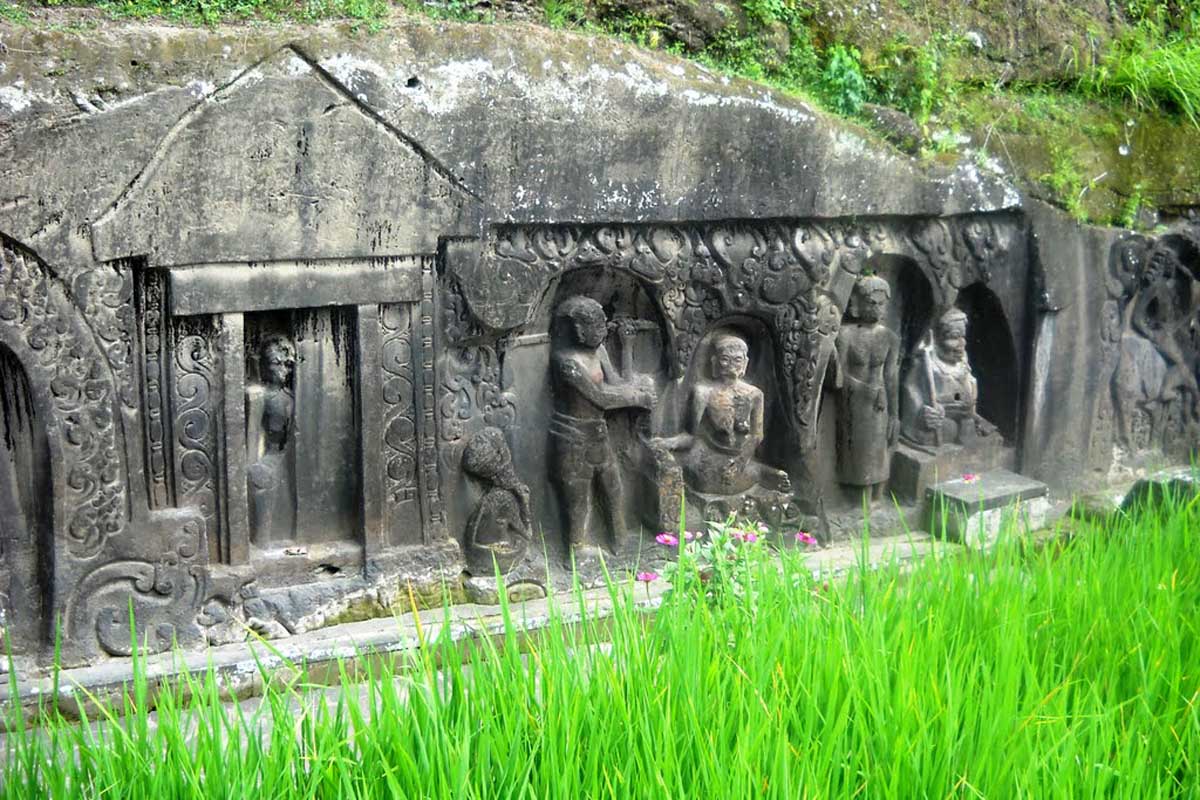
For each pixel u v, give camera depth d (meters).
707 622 3.02
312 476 3.64
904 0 4.37
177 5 3.29
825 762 2.53
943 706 2.73
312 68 3.35
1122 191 4.68
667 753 2.50
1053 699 2.83
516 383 3.89
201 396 3.43
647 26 3.92
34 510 3.31
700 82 3.81
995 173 4.37
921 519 4.54
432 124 3.50
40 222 3.14
